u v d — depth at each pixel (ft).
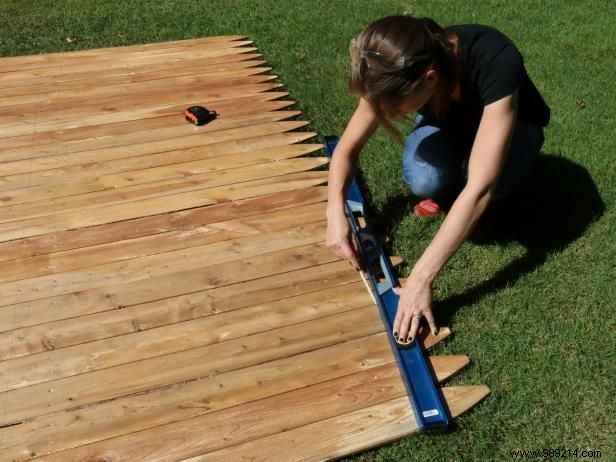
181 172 9.45
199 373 6.48
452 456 5.82
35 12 15.40
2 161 9.55
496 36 6.35
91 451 5.75
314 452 5.80
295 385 6.39
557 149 10.00
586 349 6.75
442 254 6.04
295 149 10.04
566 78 12.30
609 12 15.67
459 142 7.79
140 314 7.08
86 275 7.58
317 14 15.42
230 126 10.62
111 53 13.16
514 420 6.12
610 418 6.08
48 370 6.46
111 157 9.74
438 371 6.53
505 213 8.71
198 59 12.97
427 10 15.66
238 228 8.38
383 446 5.94
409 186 8.81
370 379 6.47
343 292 7.43
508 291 7.50
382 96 5.51
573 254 8.01
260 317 7.09
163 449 5.79
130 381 6.38
